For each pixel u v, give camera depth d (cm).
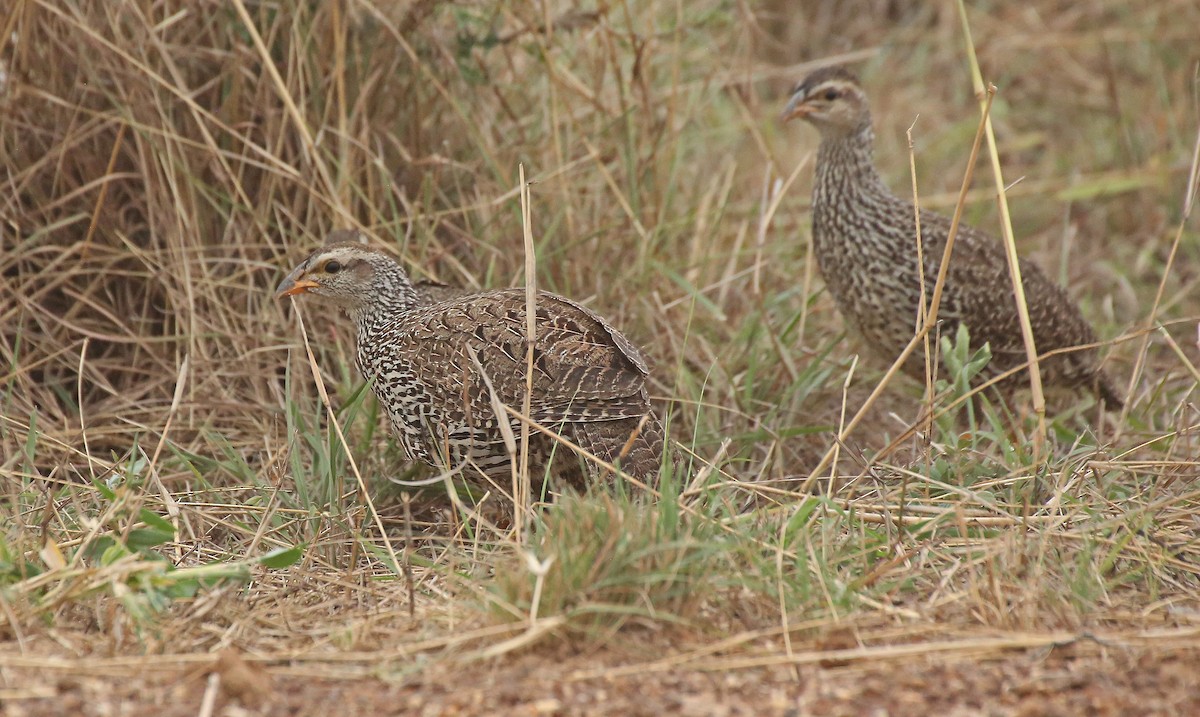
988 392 1127
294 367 1078
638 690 645
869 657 679
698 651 679
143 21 1084
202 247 1109
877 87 1753
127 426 1055
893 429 1132
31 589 737
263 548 879
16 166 1130
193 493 940
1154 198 1510
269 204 1129
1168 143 1573
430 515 980
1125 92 1675
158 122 1125
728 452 1029
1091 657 682
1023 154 1677
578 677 655
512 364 909
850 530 818
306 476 953
